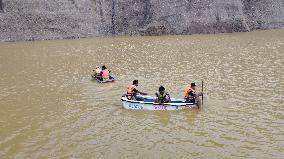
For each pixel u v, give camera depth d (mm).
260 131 19812
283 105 23688
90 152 17953
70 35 58312
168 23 60750
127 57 41188
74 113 23688
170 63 37219
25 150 18375
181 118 22219
